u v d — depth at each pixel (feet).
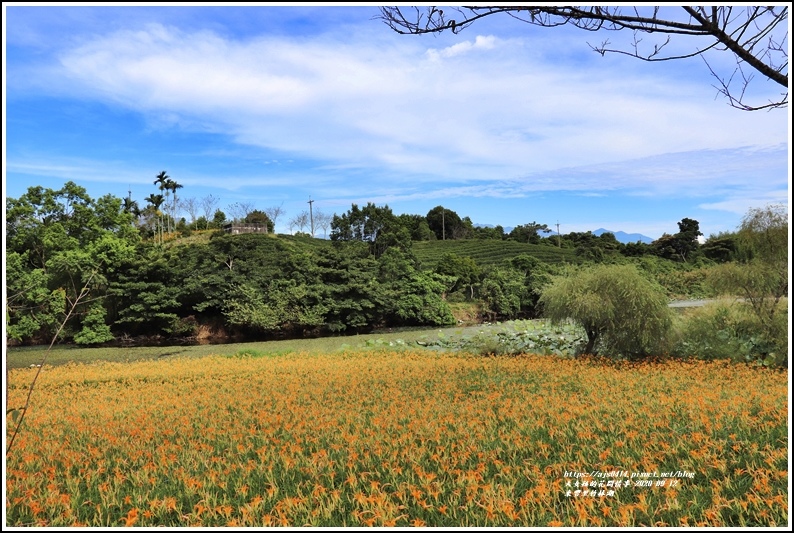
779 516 11.09
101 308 68.13
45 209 88.43
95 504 14.12
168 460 17.30
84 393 33.04
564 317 42.34
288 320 74.79
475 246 180.14
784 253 37.91
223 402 28.27
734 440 16.37
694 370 33.45
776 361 35.12
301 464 16.34
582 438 17.80
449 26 8.99
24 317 60.59
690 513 11.78
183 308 77.30
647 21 8.65
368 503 12.84
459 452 16.96
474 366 38.32
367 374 36.27
